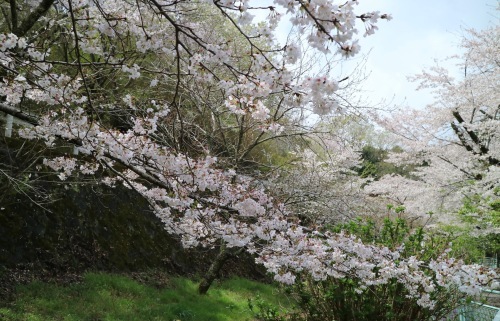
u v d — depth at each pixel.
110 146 3.82
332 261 5.20
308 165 11.17
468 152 11.59
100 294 8.02
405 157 12.95
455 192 11.59
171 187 4.01
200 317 8.11
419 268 5.59
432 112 12.02
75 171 9.23
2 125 8.49
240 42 9.05
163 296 9.03
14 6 5.58
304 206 10.16
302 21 2.30
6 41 3.38
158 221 11.80
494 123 10.10
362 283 5.98
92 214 9.81
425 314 6.01
